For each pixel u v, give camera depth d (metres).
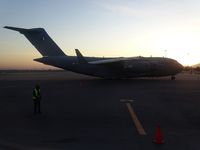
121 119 19.34
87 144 13.40
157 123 18.20
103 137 14.73
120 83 47.16
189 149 12.67
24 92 35.31
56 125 17.62
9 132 15.86
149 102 26.59
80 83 47.34
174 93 33.28
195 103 26.02
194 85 43.94
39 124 17.94
